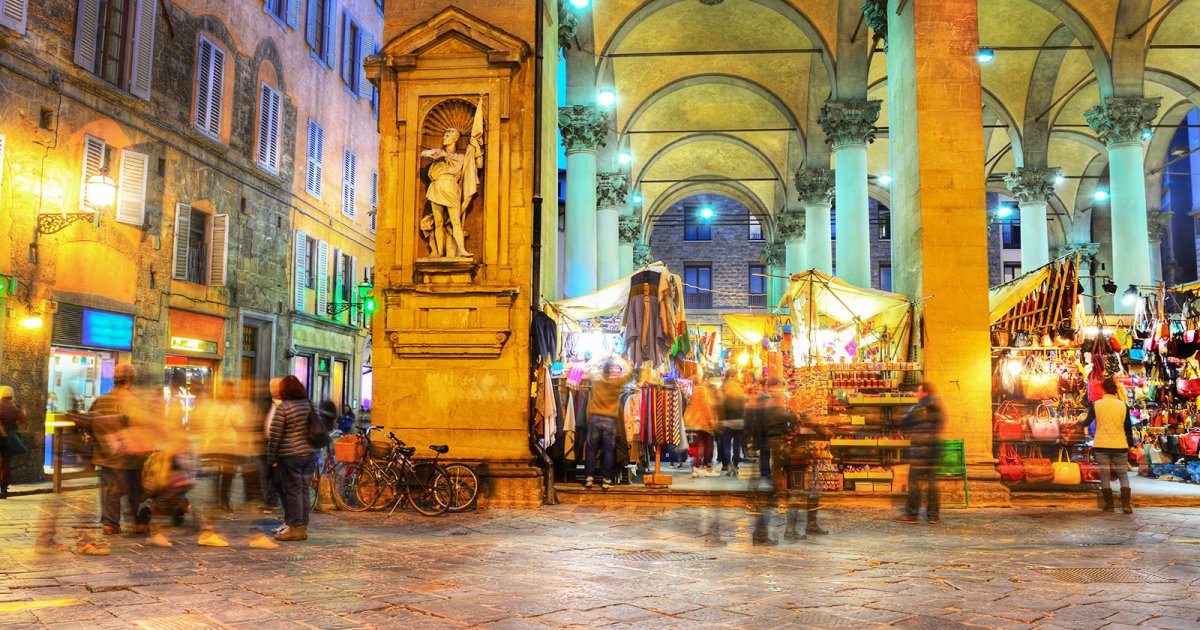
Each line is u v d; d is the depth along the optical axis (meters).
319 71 23.84
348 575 6.24
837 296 13.59
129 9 15.88
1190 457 13.88
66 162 14.56
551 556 7.29
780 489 8.32
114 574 6.26
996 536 8.82
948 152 12.38
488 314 11.45
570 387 12.36
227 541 8.20
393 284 11.72
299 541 8.16
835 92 22.58
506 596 5.48
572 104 22.38
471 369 11.52
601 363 12.44
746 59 27.22
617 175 28.41
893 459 12.20
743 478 13.70
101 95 15.28
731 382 11.70
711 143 35.69
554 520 9.99
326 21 24.31
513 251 11.66
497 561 6.96
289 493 8.23
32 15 13.83
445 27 11.81
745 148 34.00
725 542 8.34
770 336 16.97
